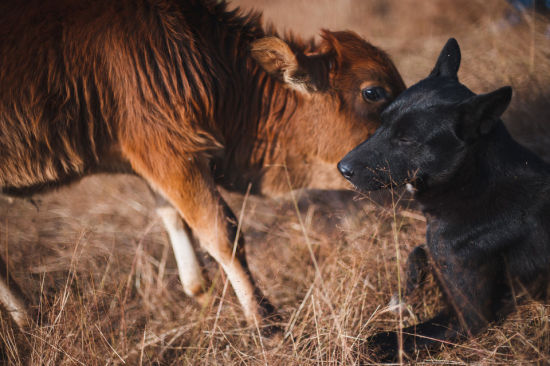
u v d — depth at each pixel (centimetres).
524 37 632
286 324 350
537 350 296
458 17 754
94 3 336
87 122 338
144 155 347
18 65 319
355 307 364
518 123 547
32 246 477
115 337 368
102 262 462
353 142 383
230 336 367
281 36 423
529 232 310
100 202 559
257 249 483
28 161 334
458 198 317
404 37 757
